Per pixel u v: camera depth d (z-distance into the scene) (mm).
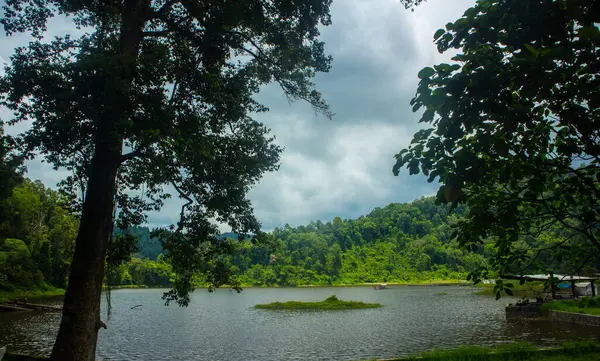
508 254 4559
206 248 11430
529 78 2812
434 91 3064
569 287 33375
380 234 153750
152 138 7125
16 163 8070
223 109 9789
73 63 7043
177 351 21000
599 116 3045
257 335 25859
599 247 3617
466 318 31234
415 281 120438
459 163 3164
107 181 8273
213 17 8695
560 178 3863
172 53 9375
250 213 11180
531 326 24312
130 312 42094
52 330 25906
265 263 130750
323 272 127875
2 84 7195
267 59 11078
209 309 45344
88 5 8977
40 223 60625
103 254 8281
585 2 2650
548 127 3496
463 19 3229
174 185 10320
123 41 8672
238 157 10562
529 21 2889
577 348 10234
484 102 3029
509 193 3605
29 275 55219
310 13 10156
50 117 7273
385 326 28531
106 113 7027
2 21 8891
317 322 32031
